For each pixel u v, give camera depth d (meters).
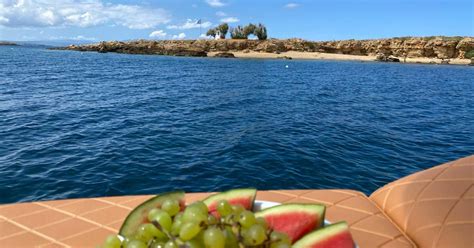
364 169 9.82
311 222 1.75
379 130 14.88
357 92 30.20
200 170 9.28
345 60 108.31
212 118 16.55
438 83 42.66
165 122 15.15
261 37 131.38
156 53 119.31
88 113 16.69
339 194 3.38
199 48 124.62
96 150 10.61
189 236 1.30
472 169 2.90
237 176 8.96
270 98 24.55
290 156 10.61
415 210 2.70
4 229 2.79
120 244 1.53
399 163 10.52
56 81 31.55
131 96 23.44
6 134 12.21
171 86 30.88
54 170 8.90
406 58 111.56
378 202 3.16
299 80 40.78
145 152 10.58
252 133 13.58
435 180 2.91
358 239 2.59
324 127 15.11
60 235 2.71
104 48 124.62
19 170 8.82
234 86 32.31
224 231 1.32
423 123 16.98
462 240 2.26
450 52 108.31
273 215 1.80
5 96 21.44
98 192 7.81
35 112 16.44
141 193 7.86
